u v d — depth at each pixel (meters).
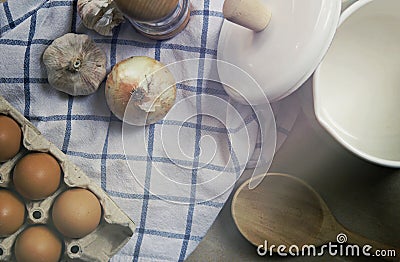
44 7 0.58
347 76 0.63
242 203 0.66
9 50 0.58
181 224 0.61
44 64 0.58
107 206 0.56
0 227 0.53
